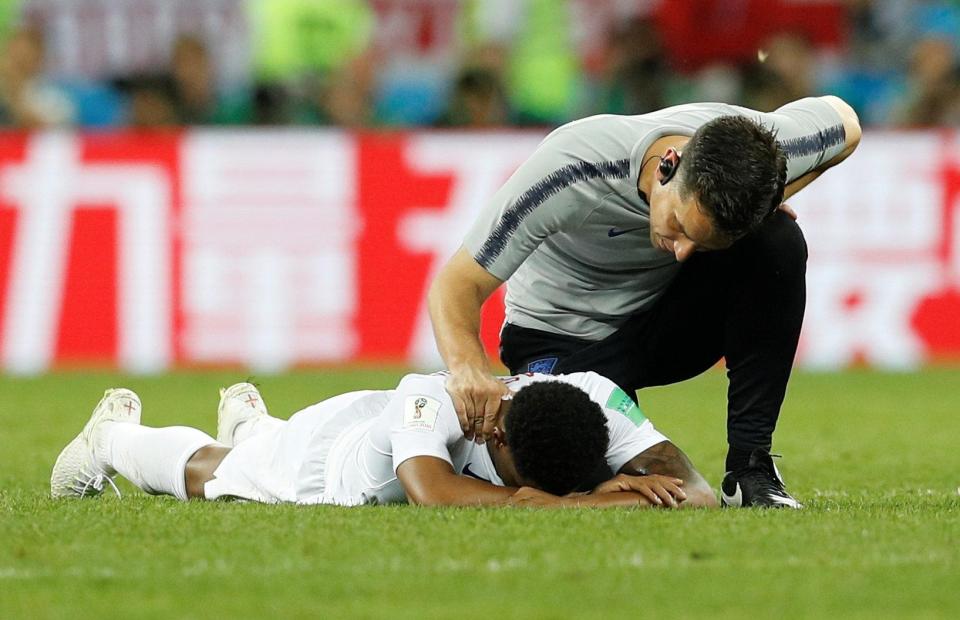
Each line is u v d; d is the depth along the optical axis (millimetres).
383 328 40094
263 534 14586
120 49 49000
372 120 45000
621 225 16797
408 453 15859
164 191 39469
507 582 12508
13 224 39062
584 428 15625
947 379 39469
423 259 40219
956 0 51969
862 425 30688
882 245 40875
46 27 48781
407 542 14062
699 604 11797
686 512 15773
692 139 15219
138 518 15742
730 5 48125
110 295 39375
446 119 43562
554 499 15641
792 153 16906
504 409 16016
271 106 43656
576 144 16266
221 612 11555
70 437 27797
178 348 39531
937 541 14422
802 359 41156
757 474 17688
